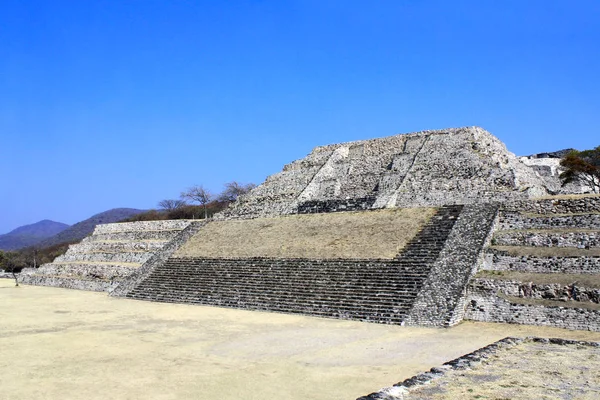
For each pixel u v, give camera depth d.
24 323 30.23
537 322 27.03
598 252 29.86
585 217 33.09
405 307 29.98
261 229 50.34
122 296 44.19
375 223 43.50
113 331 27.41
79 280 54.16
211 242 50.62
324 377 17.89
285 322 29.89
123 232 65.25
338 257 39.12
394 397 14.38
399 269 34.47
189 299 39.50
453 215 39.88
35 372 18.94
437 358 20.47
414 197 47.56
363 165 62.28
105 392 16.41
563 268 29.69
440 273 32.06
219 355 21.52
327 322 29.75
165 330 27.61
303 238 44.91
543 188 53.78
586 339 23.72
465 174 49.91
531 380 16.36
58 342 24.44
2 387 17.05
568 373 17.25
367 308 31.11
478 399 14.38
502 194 42.41
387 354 21.31
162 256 50.47
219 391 16.38
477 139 57.31
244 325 29.02
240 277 40.84
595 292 26.69
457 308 28.41
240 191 110.06
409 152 59.03
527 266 31.02
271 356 21.23
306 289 35.78
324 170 63.28
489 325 27.55
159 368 19.41
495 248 33.38
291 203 56.19
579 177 53.25
